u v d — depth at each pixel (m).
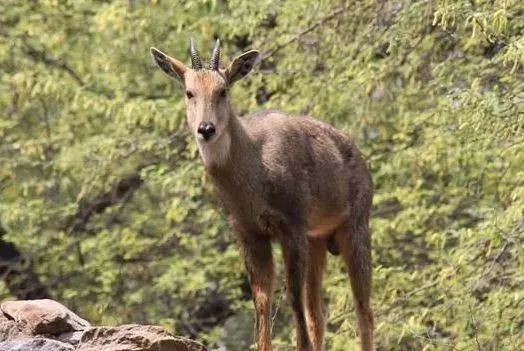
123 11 18.81
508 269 14.09
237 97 17.66
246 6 17.33
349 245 11.50
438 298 14.25
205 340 20.14
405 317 15.32
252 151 10.52
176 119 17.25
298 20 17.05
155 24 19.31
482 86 15.20
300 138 10.91
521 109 13.26
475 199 16.86
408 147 16.25
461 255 13.62
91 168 19.00
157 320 19.67
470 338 13.84
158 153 18.42
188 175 17.62
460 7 12.88
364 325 11.49
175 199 17.69
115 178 19.67
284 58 17.16
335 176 11.19
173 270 18.61
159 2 19.19
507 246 14.26
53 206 19.92
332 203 11.20
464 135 14.49
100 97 18.31
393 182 17.09
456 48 15.64
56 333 9.14
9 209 19.36
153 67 19.83
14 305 9.32
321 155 11.05
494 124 13.23
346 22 16.44
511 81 14.01
